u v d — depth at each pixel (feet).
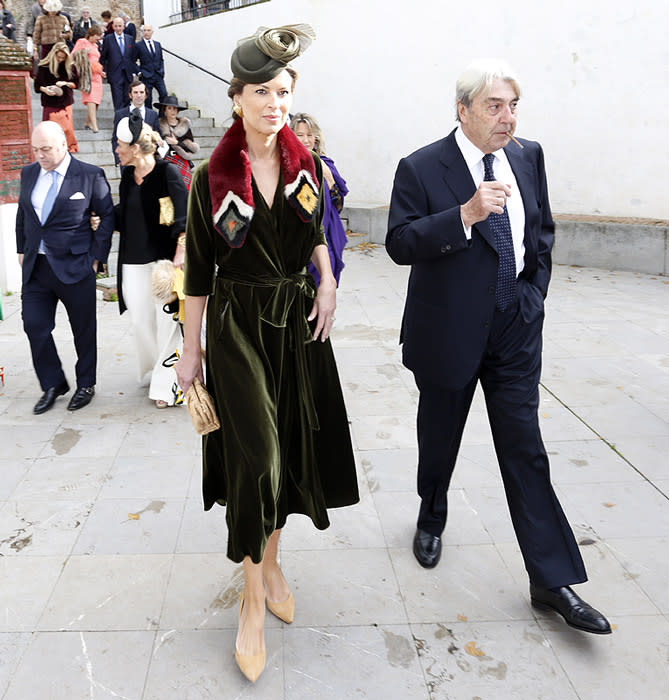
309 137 16.15
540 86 30.40
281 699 7.52
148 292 15.20
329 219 16.22
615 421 14.42
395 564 9.81
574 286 25.86
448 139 8.29
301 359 7.76
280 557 9.98
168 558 9.98
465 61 32.24
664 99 27.58
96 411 15.02
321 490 8.30
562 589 8.43
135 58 39.06
